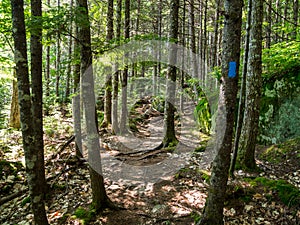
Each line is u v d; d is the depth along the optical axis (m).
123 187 4.91
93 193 4.09
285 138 6.26
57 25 3.02
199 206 4.11
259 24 4.68
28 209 4.44
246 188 4.25
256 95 4.91
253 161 5.10
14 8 2.72
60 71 4.13
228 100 2.87
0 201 4.55
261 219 3.67
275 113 6.58
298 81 6.24
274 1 13.30
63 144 7.13
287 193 4.02
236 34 2.80
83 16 3.11
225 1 2.82
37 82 4.32
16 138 7.48
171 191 4.64
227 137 2.93
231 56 2.82
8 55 8.96
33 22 2.96
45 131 8.12
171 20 6.65
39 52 4.27
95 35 7.29
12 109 8.65
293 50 6.36
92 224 3.79
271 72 7.12
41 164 4.53
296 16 10.28
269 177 4.79
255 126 5.01
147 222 3.80
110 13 8.09
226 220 3.68
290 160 5.38
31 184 3.01
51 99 12.01
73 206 4.33
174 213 3.98
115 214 3.99
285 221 3.61
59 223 3.85
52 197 4.73
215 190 3.06
